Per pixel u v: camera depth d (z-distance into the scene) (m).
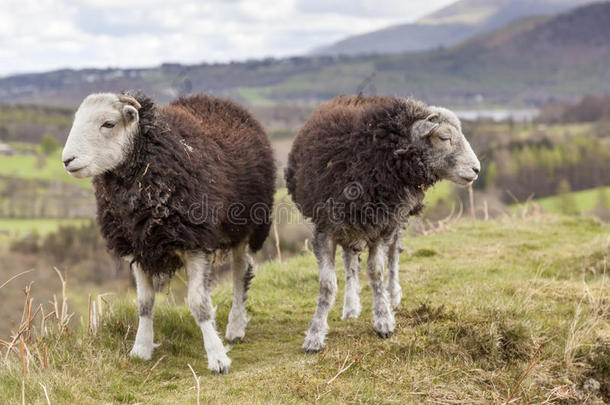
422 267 7.73
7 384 4.16
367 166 4.98
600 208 26.42
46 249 23.05
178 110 5.36
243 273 5.83
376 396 4.29
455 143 5.01
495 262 8.09
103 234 4.90
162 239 4.62
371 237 5.17
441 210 15.46
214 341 4.79
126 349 5.06
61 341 4.95
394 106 5.12
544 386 4.72
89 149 4.39
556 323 5.52
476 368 4.75
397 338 5.05
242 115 6.15
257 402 4.06
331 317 6.20
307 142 5.49
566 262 8.01
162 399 4.17
